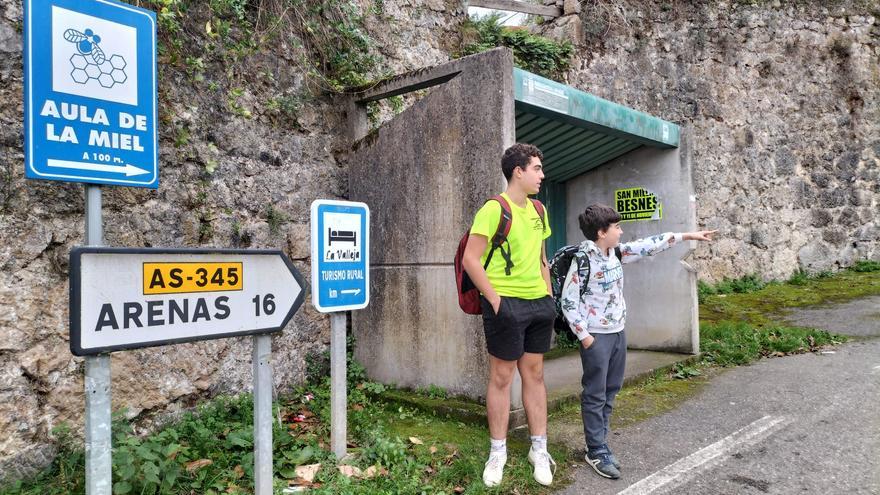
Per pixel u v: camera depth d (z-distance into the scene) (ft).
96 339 6.64
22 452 10.34
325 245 10.70
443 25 21.49
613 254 11.28
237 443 11.01
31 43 7.91
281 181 15.28
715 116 32.07
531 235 10.52
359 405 14.38
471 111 13.82
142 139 9.05
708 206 31.45
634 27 29.91
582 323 10.77
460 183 14.06
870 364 17.70
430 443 12.03
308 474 10.41
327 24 16.79
